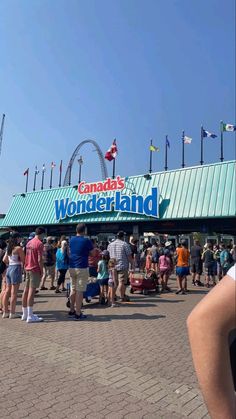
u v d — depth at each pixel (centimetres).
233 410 116
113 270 1048
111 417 367
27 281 825
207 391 117
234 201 2102
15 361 540
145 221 2556
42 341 651
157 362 541
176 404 399
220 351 117
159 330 749
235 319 119
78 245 865
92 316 892
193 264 1664
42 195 3453
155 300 1178
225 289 121
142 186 2588
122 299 1134
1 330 734
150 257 1544
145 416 371
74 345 628
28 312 815
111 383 457
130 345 633
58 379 470
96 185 2878
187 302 1139
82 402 402
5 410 382
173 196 2398
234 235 2567
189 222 2409
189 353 590
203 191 2267
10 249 866
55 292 1320
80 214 2928
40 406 392
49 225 3269
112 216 2697
